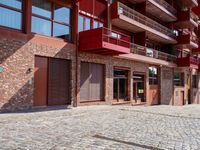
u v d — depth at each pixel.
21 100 14.27
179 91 34.44
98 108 17.17
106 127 10.59
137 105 24.66
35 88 15.28
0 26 13.52
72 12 18.03
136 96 24.92
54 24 16.69
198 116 16.16
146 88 26.30
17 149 6.80
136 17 23.95
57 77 16.72
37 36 15.21
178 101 34.16
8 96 13.66
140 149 7.42
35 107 15.19
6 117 11.52
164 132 10.09
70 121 11.63
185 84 36.16
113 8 21.61
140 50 24.09
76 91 17.77
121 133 9.51
